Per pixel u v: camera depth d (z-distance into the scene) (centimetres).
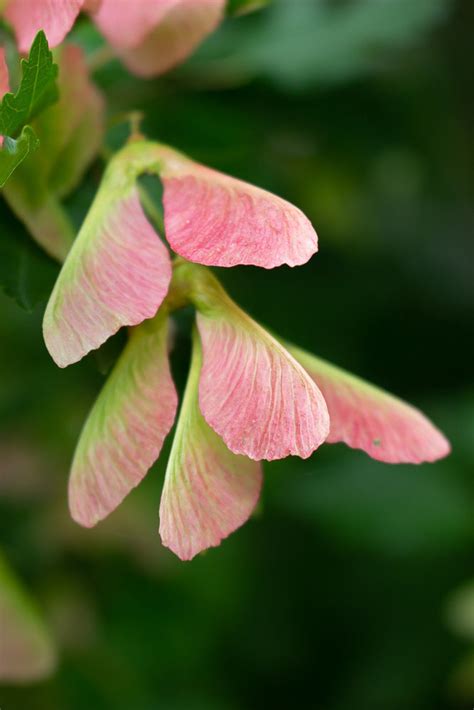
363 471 46
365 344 53
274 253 26
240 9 31
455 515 45
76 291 26
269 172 41
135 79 36
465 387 54
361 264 52
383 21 40
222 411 26
